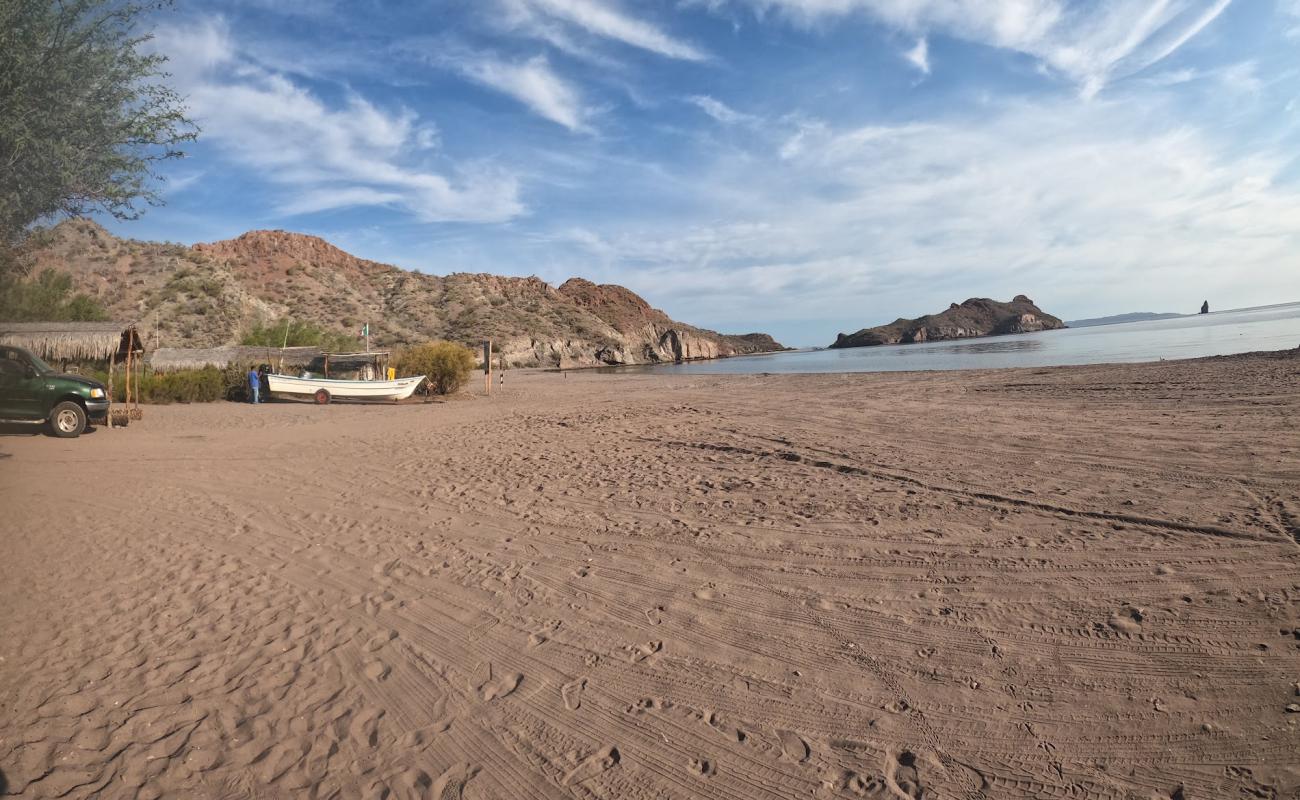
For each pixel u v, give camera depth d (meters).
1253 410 11.45
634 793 2.90
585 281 173.50
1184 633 3.82
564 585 5.28
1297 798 2.60
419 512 7.76
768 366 71.50
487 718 3.53
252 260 113.31
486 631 4.54
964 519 6.19
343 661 4.21
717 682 3.74
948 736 3.14
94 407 15.51
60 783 3.07
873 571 5.11
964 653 3.83
